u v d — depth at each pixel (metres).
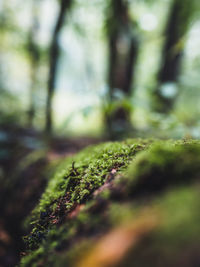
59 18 4.90
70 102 8.62
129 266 0.48
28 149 4.03
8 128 5.05
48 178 2.03
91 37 7.55
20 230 1.94
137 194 0.71
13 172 3.20
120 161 1.10
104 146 1.42
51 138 4.60
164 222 0.53
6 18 7.61
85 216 0.79
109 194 0.81
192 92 6.06
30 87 7.18
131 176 0.79
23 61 8.39
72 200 1.06
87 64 7.76
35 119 6.44
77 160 1.46
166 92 3.03
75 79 9.27
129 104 2.70
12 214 2.29
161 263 0.45
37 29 7.66
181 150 0.76
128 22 4.71
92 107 2.48
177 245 0.47
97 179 1.04
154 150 0.78
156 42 5.96
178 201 0.57
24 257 0.95
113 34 4.91
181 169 0.68
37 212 1.34
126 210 0.67
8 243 2.05
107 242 0.59
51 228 1.00
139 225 0.56
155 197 0.65
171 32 4.89
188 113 5.46
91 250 0.61
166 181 0.68
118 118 4.35
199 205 0.53
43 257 0.81
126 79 5.03
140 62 7.46
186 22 4.73
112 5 4.58
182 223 0.50
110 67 5.34
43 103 6.28
